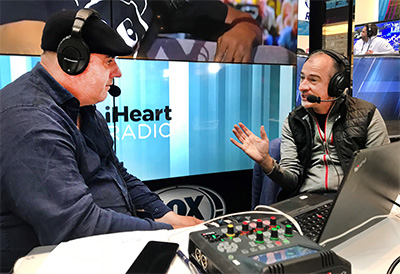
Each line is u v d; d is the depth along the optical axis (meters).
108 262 0.68
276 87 2.62
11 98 0.92
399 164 0.86
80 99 1.06
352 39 1.98
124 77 2.19
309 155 1.46
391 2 2.79
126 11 1.97
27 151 0.85
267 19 2.34
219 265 0.57
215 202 2.54
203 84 2.44
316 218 0.87
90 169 1.06
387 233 0.84
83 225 0.85
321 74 1.37
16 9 1.77
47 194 0.84
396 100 2.92
